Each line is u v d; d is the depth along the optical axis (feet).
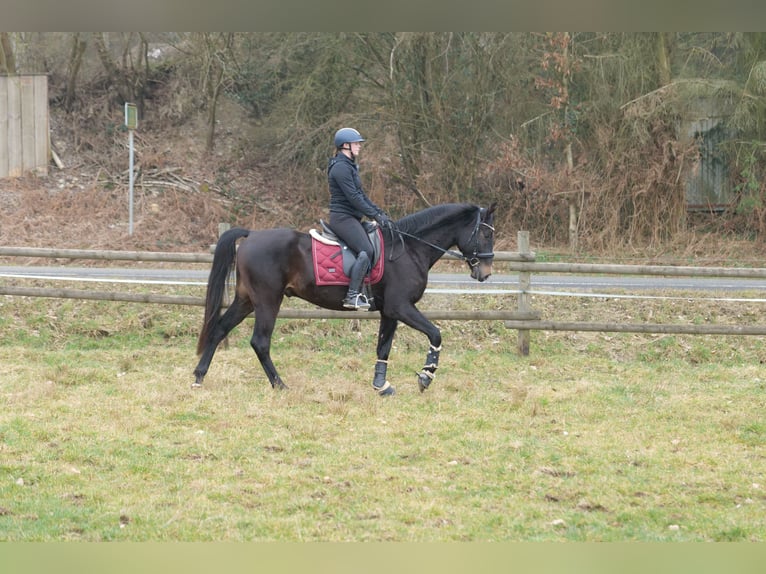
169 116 88.84
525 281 36.40
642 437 24.75
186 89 89.30
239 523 17.81
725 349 37.93
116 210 74.28
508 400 29.12
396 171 77.66
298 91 77.05
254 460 21.94
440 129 74.84
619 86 71.15
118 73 89.66
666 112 70.54
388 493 19.74
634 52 71.10
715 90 69.92
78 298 36.99
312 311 35.76
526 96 74.23
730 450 23.50
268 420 25.86
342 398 28.76
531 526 17.97
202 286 42.50
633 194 70.95
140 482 20.20
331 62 75.61
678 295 43.78
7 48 82.33
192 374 31.96
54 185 78.13
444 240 29.50
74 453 22.00
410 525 17.98
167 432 24.34
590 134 73.56
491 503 19.26
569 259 66.90
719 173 77.05
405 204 76.69
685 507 19.20
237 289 29.84
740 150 73.10
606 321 41.09
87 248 66.18
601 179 72.38
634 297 37.78
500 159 72.84
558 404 28.58
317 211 78.38
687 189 77.61
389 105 75.20
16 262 58.34
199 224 74.43
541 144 75.00
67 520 17.80
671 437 24.81
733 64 73.92
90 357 35.06
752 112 71.67
